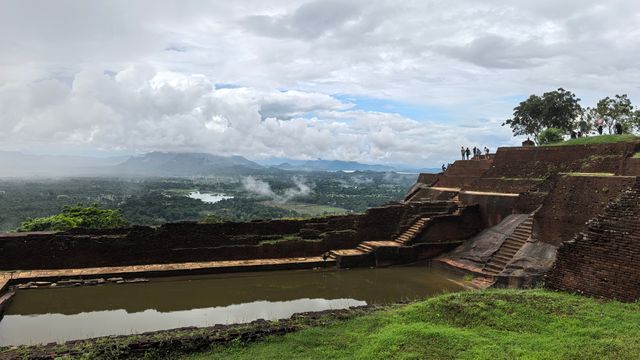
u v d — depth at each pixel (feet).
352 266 83.76
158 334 41.32
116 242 78.07
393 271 82.02
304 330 42.96
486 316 41.16
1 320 55.31
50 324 53.93
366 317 45.73
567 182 73.61
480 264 76.48
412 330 38.88
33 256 74.33
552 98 155.84
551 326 38.29
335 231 92.43
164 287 69.82
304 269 82.12
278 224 90.68
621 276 44.96
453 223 92.22
